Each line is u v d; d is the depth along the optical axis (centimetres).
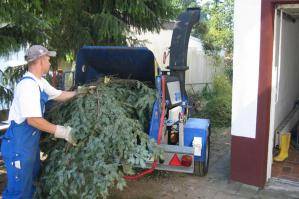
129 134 411
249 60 529
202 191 536
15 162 398
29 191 414
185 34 646
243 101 541
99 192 378
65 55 809
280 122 757
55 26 777
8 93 734
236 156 558
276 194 527
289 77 820
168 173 591
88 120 418
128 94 504
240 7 526
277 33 579
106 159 399
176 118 553
